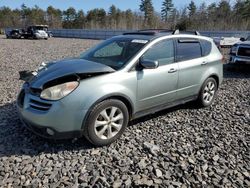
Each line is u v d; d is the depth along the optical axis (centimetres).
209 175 357
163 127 499
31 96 403
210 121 537
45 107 382
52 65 457
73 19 9244
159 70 476
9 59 1375
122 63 445
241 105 645
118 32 4206
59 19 9475
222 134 479
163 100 500
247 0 5781
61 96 377
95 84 396
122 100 432
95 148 413
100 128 410
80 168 363
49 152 399
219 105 638
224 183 341
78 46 2388
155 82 471
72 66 427
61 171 355
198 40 574
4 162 371
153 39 483
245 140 458
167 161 385
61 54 1656
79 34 4772
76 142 427
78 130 389
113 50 493
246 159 398
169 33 527
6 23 8769
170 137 460
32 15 9406
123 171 359
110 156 394
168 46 502
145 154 402
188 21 5362
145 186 331
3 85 778
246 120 548
